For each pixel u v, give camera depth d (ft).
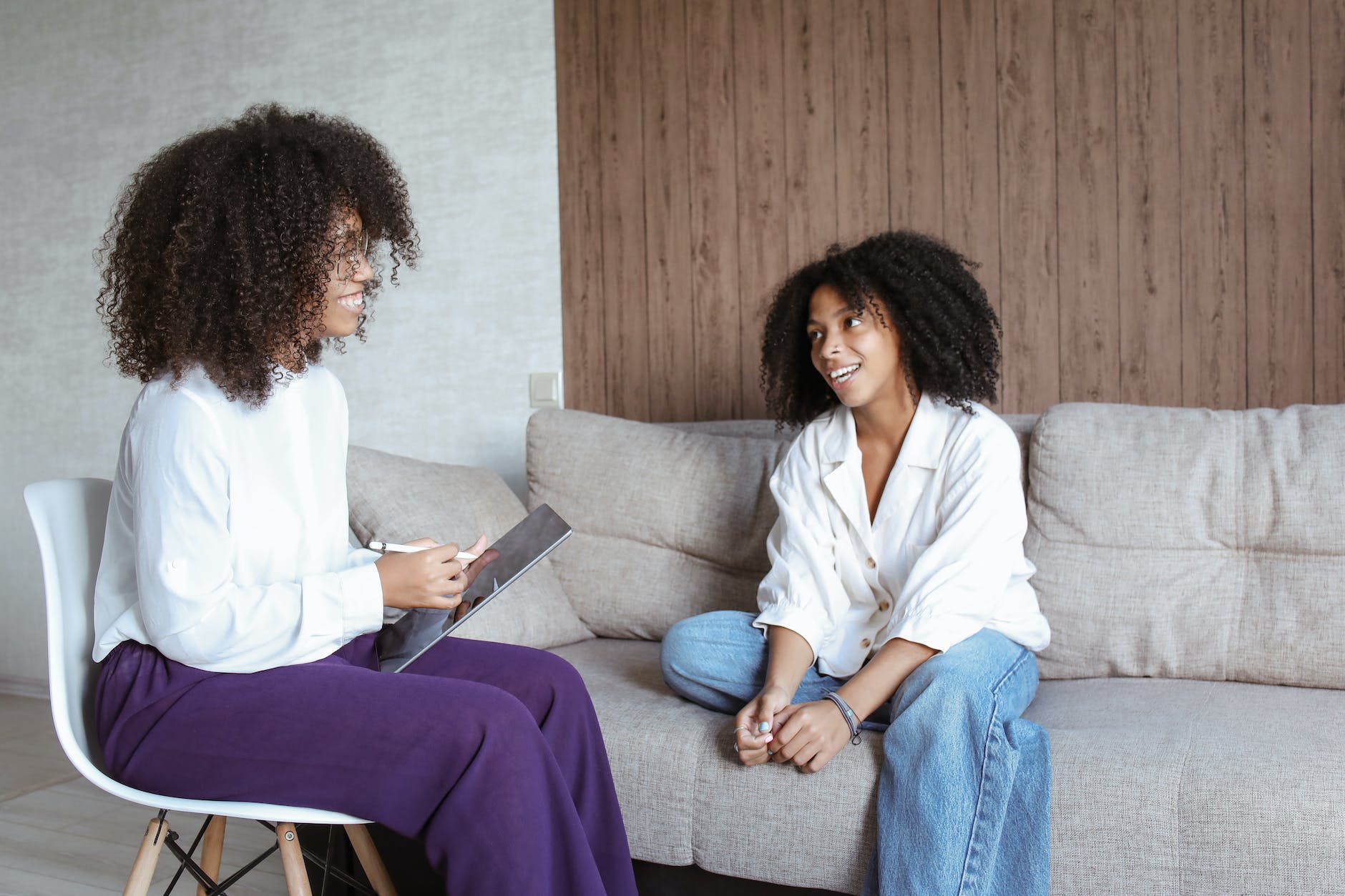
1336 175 6.42
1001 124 7.14
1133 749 4.28
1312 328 6.54
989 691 4.41
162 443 3.78
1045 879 4.10
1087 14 6.90
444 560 4.19
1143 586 5.56
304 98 9.32
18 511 10.77
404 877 5.38
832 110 7.57
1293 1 6.45
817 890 4.56
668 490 6.76
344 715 3.75
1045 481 5.85
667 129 8.04
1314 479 5.34
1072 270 7.06
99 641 4.01
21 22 10.42
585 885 3.68
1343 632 5.13
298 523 4.30
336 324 4.32
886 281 5.33
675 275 8.09
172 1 9.74
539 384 8.55
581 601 6.84
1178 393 6.87
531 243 8.53
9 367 10.73
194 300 3.93
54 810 7.51
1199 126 6.71
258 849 6.81
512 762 3.66
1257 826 3.90
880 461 5.61
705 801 4.67
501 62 8.54
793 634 5.04
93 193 10.19
